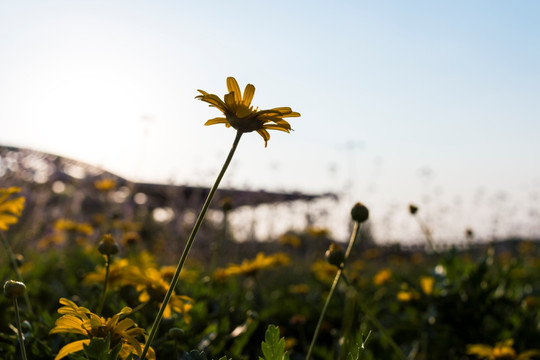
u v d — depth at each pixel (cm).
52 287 340
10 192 221
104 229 562
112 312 214
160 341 182
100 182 580
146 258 324
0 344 164
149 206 716
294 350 330
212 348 196
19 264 234
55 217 622
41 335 188
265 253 749
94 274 225
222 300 288
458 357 297
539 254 1018
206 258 664
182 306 190
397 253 1051
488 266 328
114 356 117
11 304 243
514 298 349
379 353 290
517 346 301
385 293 460
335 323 365
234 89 146
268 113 134
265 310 334
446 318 305
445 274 330
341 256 170
